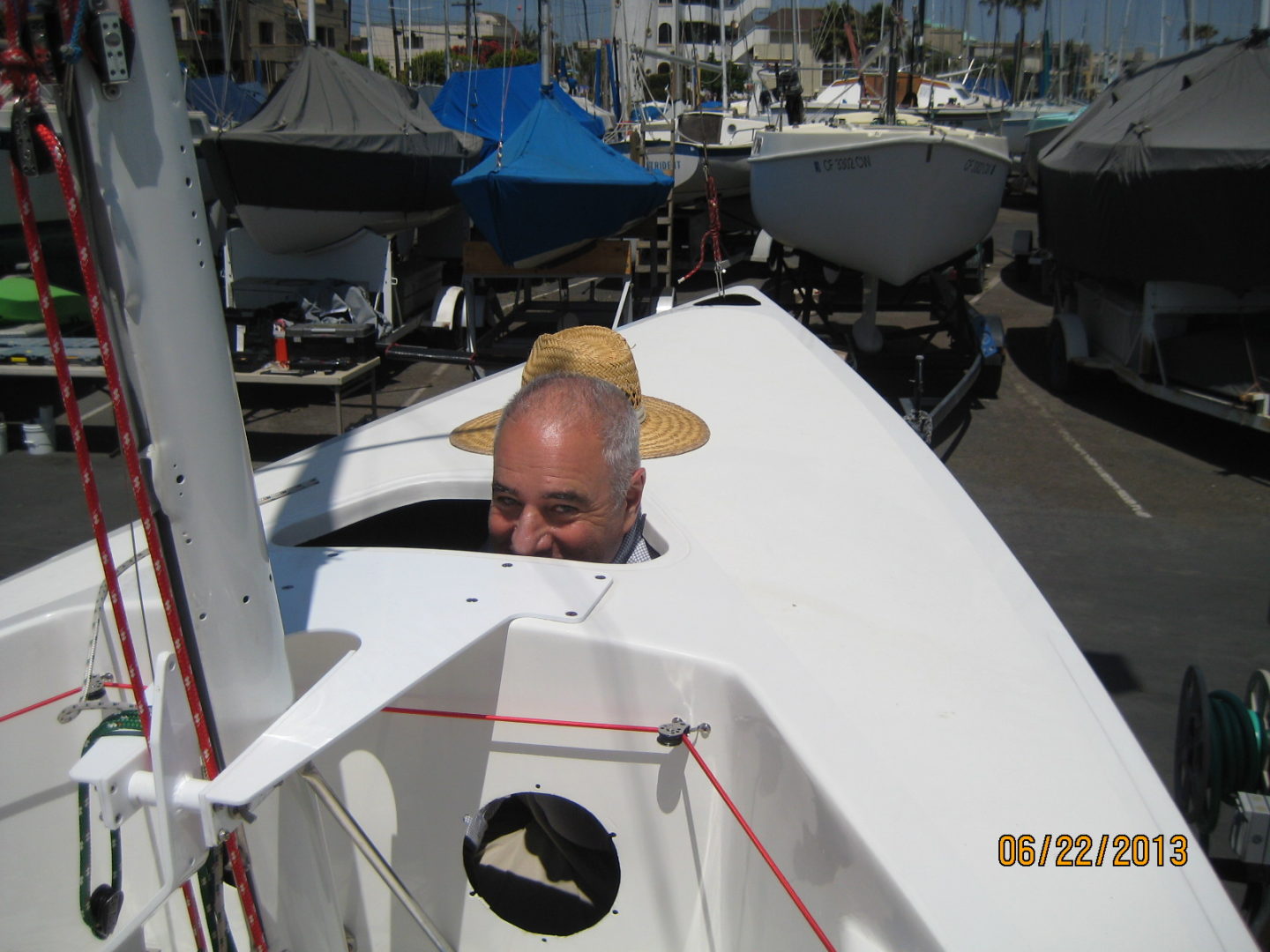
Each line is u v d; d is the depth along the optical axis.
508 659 1.25
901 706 1.22
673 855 1.27
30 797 1.31
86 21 0.69
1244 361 6.19
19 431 6.00
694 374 2.66
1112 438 6.68
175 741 0.85
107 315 0.75
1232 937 0.96
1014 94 22.14
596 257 7.03
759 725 1.19
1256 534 5.03
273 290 7.03
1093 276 7.41
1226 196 5.77
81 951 1.36
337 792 1.28
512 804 1.46
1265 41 6.54
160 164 0.76
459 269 9.30
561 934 1.34
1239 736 2.03
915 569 1.61
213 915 0.95
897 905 0.97
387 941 1.33
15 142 0.70
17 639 1.28
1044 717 1.23
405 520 2.10
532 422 1.60
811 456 2.10
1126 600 4.24
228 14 9.20
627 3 11.54
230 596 0.88
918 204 6.62
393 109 7.75
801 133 7.03
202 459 0.83
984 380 7.45
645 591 1.41
